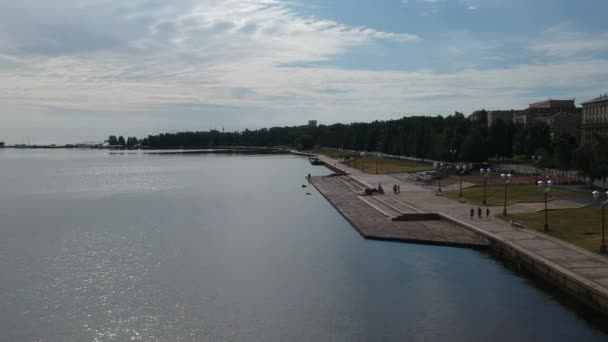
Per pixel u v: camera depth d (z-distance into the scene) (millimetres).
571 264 53375
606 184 120312
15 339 43250
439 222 85812
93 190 162500
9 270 62719
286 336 43594
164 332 44562
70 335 44000
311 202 125000
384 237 76250
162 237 82125
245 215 105250
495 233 70438
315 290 54656
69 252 71812
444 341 42156
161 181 191875
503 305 49250
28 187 175750
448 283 55969
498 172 156250
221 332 44438
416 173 167000
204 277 59594
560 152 134375
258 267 63594
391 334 43625
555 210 84562
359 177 167500
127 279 58906
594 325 44500
